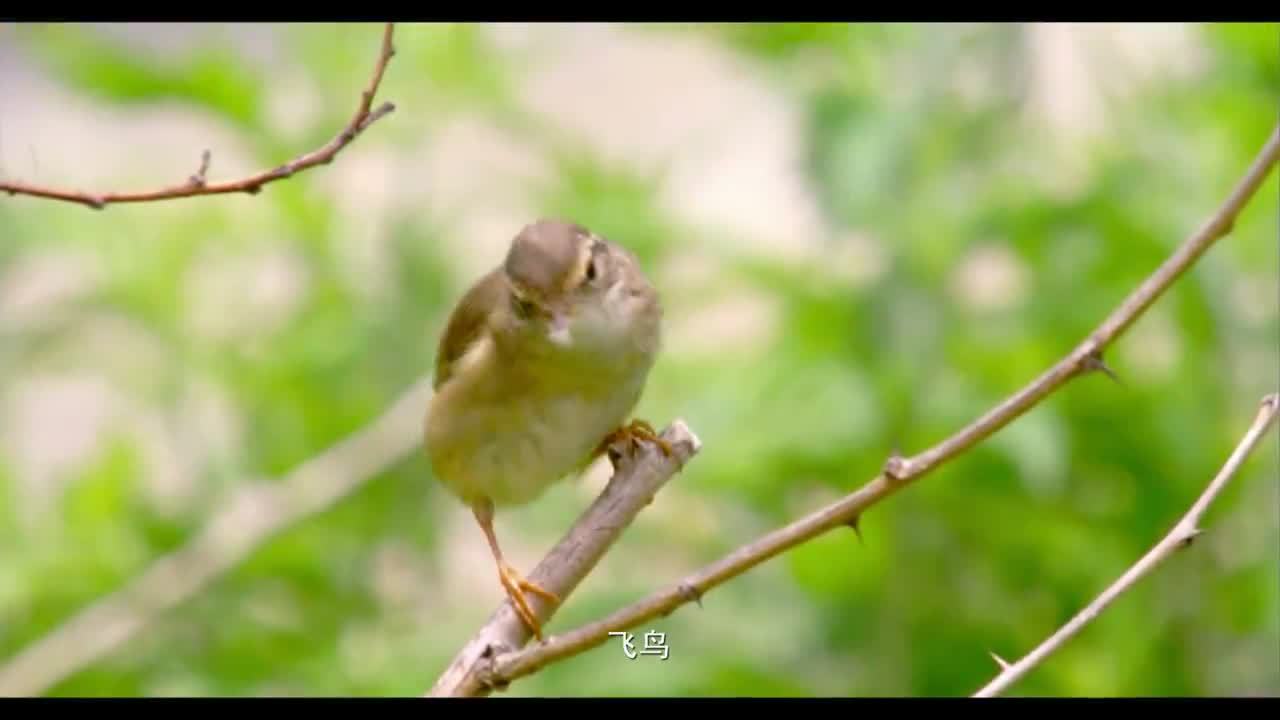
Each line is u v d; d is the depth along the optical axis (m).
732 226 12.61
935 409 10.43
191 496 12.19
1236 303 10.89
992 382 10.59
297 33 12.87
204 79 12.20
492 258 13.17
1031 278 10.77
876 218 10.53
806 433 10.48
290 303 12.71
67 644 11.16
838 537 10.83
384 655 11.28
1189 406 10.72
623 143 15.27
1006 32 10.82
